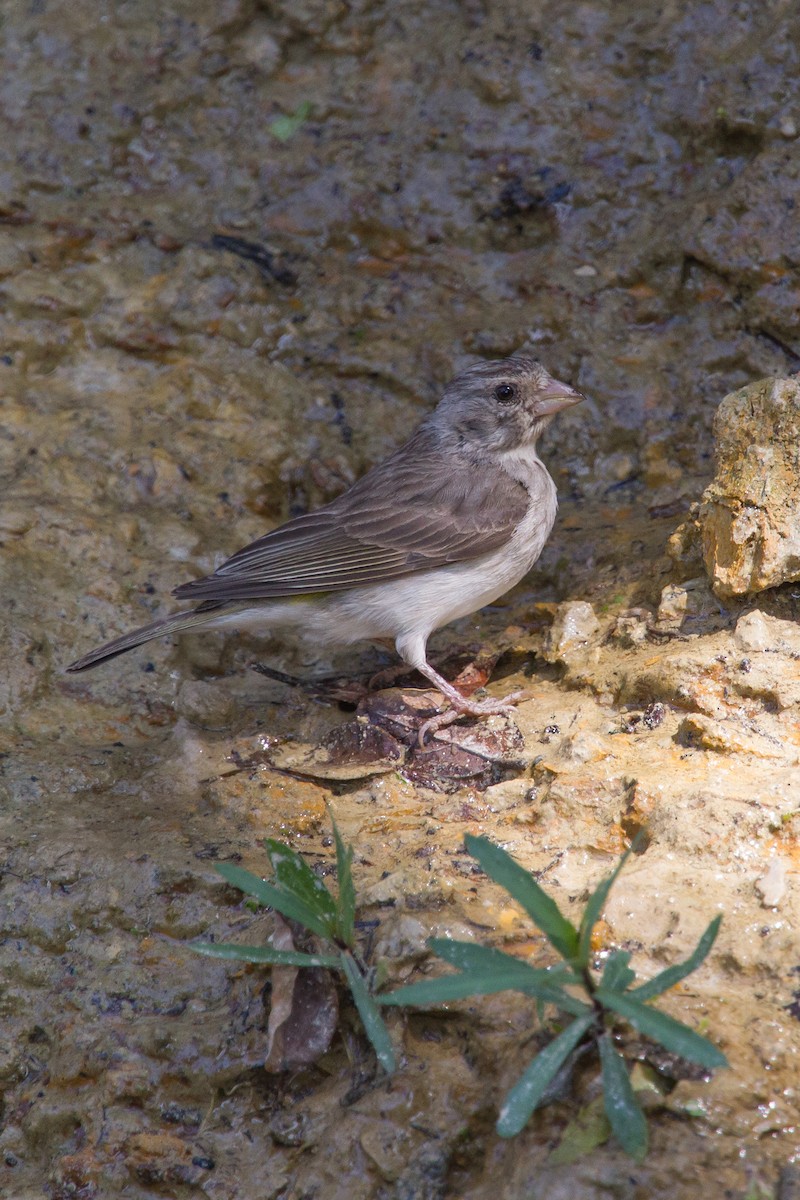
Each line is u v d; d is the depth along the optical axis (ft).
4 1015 27.94
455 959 21.72
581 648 34.83
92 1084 26.53
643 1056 21.77
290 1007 25.09
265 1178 24.13
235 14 47.50
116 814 31.40
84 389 44.70
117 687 36.68
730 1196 20.03
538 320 44.75
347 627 36.06
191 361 45.37
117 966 27.76
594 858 27.25
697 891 25.29
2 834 30.63
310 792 31.48
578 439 43.42
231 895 28.25
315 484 43.70
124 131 47.62
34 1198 25.54
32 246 46.39
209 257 46.32
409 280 46.42
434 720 32.91
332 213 46.80
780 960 23.59
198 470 42.60
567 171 45.57
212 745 33.55
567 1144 20.95
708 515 33.50
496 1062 22.95
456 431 37.91
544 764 29.96
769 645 31.04
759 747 28.84
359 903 26.30
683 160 44.96
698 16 44.68
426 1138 22.81
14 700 35.81
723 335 43.37
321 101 47.34
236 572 36.09
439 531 35.76
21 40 47.91
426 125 46.65
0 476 41.24
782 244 42.42
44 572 38.68
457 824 29.09
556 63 45.75
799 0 43.57
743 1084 21.40
